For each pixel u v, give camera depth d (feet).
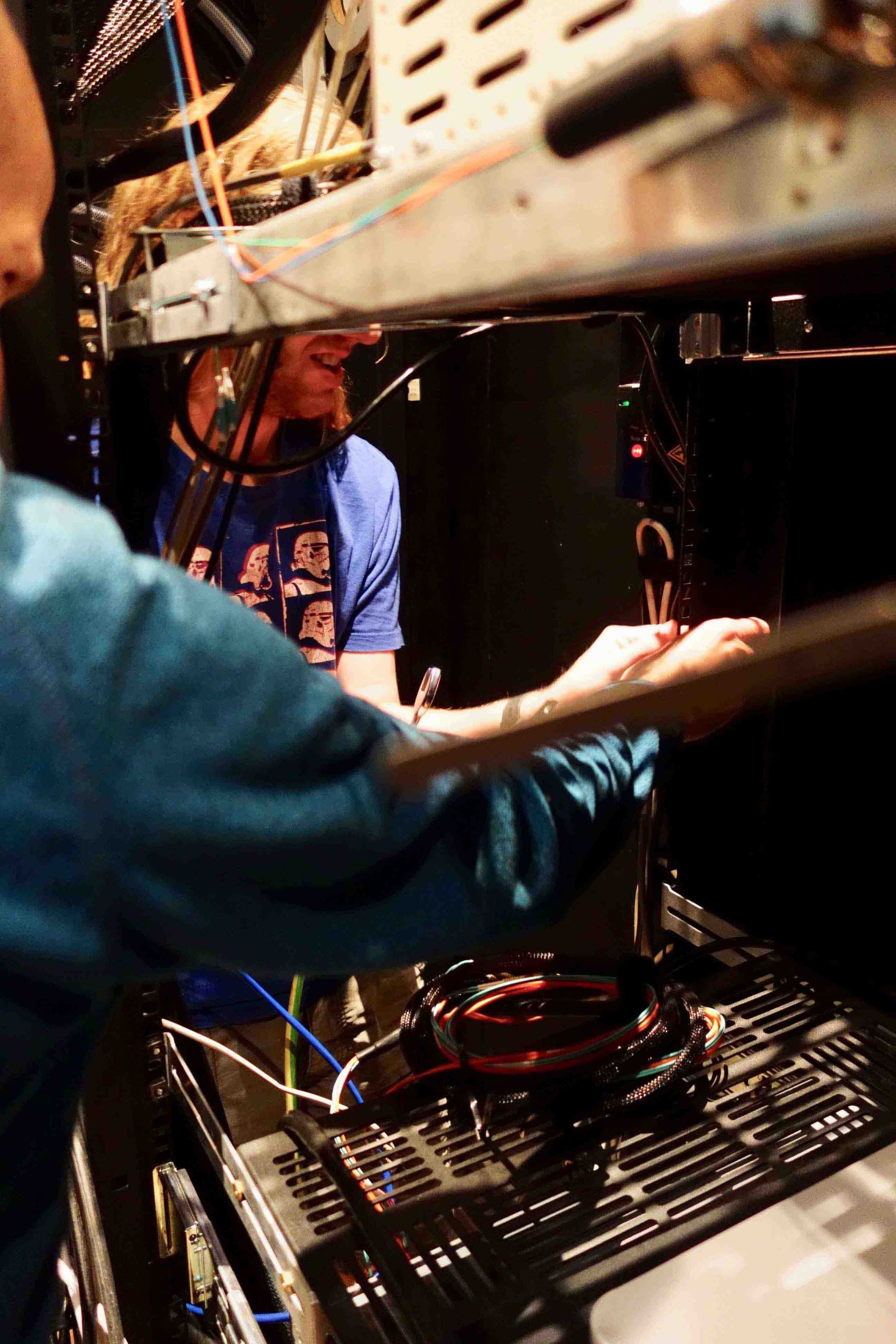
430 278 1.01
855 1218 1.84
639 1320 1.65
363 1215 1.88
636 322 2.70
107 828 1.08
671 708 0.91
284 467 2.42
